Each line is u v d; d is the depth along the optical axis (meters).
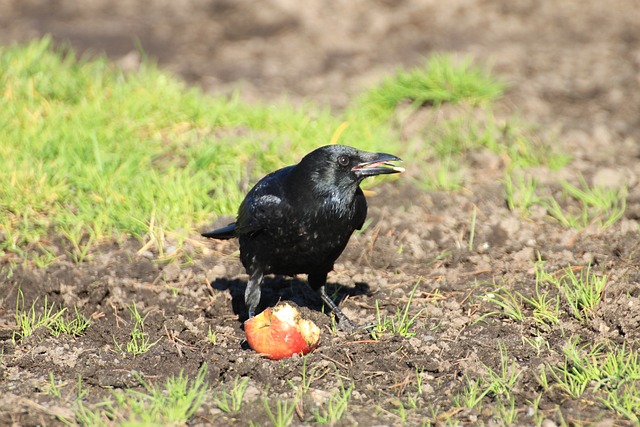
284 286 11.12
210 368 8.55
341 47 20.23
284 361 8.72
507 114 16.12
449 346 9.20
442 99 16.16
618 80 17.70
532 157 14.23
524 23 21.19
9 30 21.36
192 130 14.45
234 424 7.60
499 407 7.82
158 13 23.00
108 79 16.14
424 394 8.19
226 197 12.48
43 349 9.18
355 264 11.56
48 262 11.20
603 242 11.66
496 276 10.93
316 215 9.27
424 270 11.31
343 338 9.53
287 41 20.73
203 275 11.05
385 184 13.41
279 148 13.90
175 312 10.24
